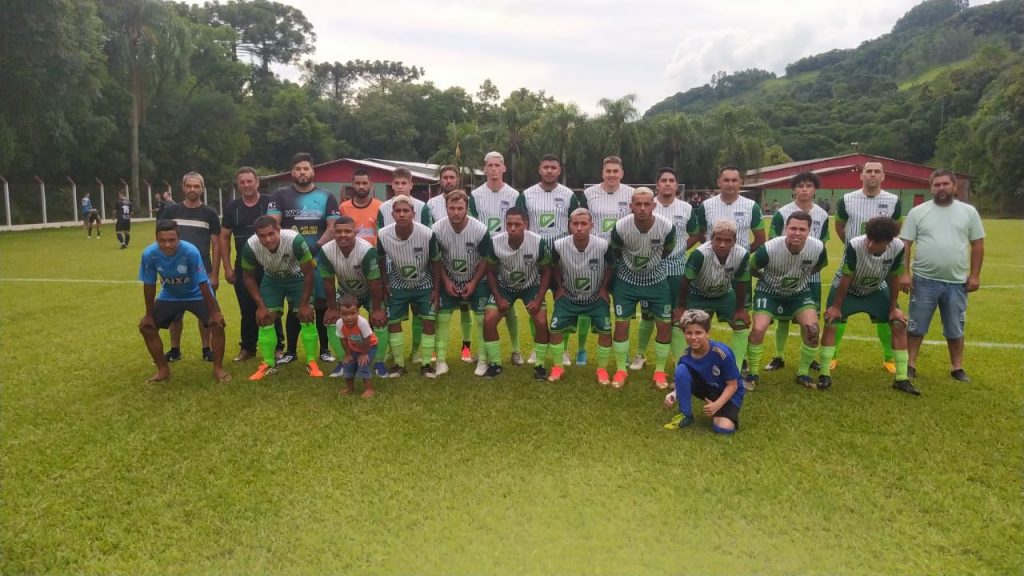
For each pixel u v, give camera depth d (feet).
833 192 174.40
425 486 13.14
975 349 23.91
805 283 19.53
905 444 15.15
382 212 22.29
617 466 14.05
